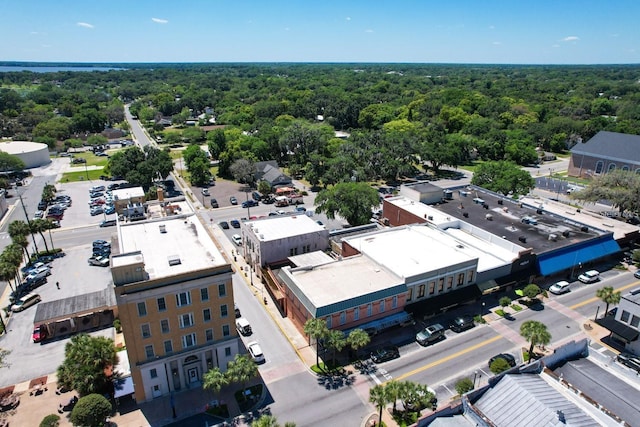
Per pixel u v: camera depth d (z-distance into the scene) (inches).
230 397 1969.7
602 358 1849.2
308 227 3198.8
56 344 2340.1
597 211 4458.7
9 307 2662.4
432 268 2583.7
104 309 2476.6
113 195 4343.0
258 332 2458.2
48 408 1897.1
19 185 5447.8
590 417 1451.8
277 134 6766.7
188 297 1905.8
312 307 2199.8
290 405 1924.2
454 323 2485.2
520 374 1672.0
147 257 2087.8
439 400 1950.1
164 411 1889.8
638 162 5447.8
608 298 2476.6
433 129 7539.4
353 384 2054.6
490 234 3157.0
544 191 5344.5
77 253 3474.4
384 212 3964.1
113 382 1962.4
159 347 1913.1
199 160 5521.7
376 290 2342.5
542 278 3063.5
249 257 3255.4
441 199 3961.6
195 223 2536.9
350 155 5531.5
